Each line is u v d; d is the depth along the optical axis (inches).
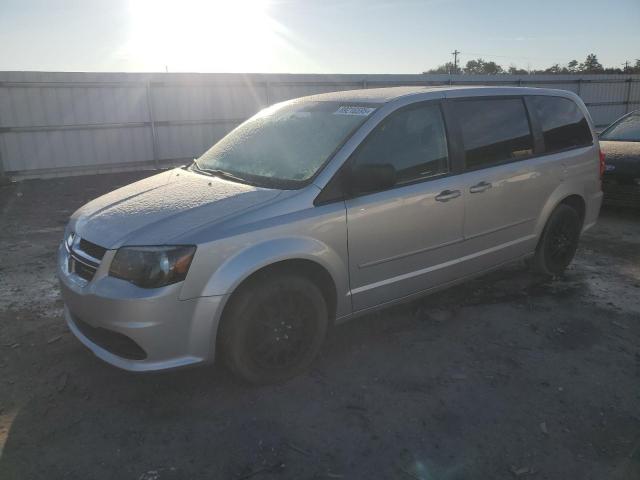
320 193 133.3
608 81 863.1
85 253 127.1
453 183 159.5
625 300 188.4
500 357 148.3
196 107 564.4
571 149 201.9
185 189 143.6
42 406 124.3
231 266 119.3
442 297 190.1
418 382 135.3
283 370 133.1
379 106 150.5
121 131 530.9
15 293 193.3
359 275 142.7
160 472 103.4
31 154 488.4
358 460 107.0
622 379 137.6
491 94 177.9
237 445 111.3
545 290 197.2
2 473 102.7
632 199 292.4
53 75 484.1
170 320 115.9
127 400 127.0
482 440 113.3
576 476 103.0
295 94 615.8
